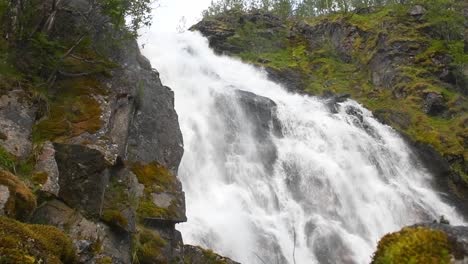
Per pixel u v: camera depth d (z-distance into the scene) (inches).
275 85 1439.5
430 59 1391.5
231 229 611.8
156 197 416.5
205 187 707.4
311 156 898.7
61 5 491.5
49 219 299.9
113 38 510.9
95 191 338.6
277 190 784.3
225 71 1419.8
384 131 1121.4
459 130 1115.9
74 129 393.4
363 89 1422.2
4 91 370.6
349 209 827.4
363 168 948.0
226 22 1900.8
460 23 1512.1
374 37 1601.9
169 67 1068.5
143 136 473.4
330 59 1658.5
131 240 349.7
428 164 1035.3
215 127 861.2
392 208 876.0
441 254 153.3
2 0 404.8
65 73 447.5
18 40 426.3
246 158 832.9
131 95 470.3
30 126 366.3
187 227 565.3
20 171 319.3
